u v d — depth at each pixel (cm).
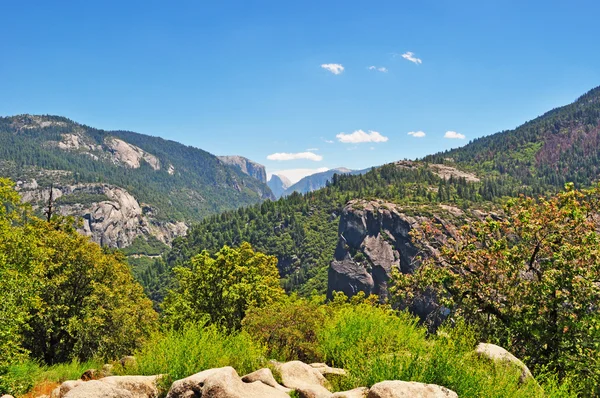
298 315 1022
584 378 829
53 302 2312
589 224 1091
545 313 1032
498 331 1126
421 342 691
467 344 632
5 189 2134
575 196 1161
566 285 1005
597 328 899
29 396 927
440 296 1238
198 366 659
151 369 688
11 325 1138
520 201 1266
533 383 558
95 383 538
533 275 1166
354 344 826
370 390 497
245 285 2783
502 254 1144
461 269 1248
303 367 700
